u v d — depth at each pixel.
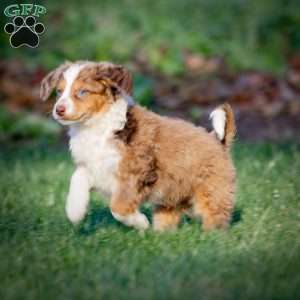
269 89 23.91
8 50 26.12
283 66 26.02
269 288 8.23
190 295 8.02
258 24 27.72
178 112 22.23
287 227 10.95
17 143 20.73
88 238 10.44
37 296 8.11
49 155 17.91
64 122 10.48
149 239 10.37
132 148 10.51
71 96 10.45
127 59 26.08
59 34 27.03
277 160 15.50
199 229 10.91
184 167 10.74
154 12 28.42
